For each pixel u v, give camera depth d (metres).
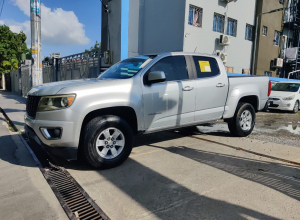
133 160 4.05
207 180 3.29
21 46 34.50
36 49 9.36
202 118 4.79
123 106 3.73
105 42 11.88
